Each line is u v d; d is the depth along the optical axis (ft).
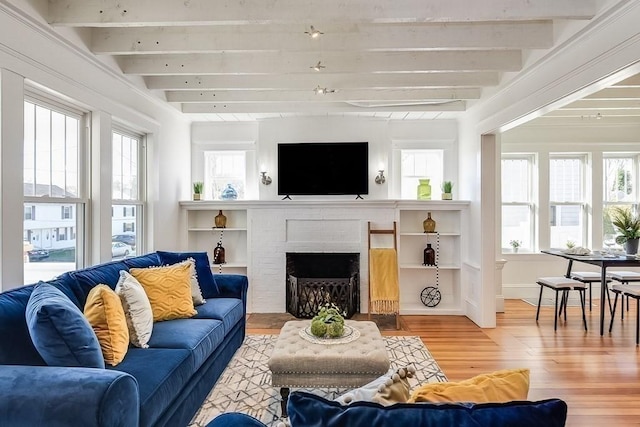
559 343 12.00
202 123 16.56
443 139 16.37
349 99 13.35
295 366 7.33
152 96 12.41
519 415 2.39
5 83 6.78
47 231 8.34
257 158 16.55
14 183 6.98
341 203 15.24
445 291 16.33
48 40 7.79
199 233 16.55
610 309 14.47
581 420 7.63
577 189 18.51
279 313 15.37
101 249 9.62
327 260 15.81
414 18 7.40
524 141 18.10
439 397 2.95
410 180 16.69
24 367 4.74
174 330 8.14
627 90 12.86
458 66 10.53
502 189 18.48
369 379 7.30
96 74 9.47
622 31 7.09
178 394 6.66
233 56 10.63
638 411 7.97
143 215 12.62
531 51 10.00
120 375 4.62
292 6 7.43
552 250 16.21
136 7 7.52
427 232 15.79
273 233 15.48
